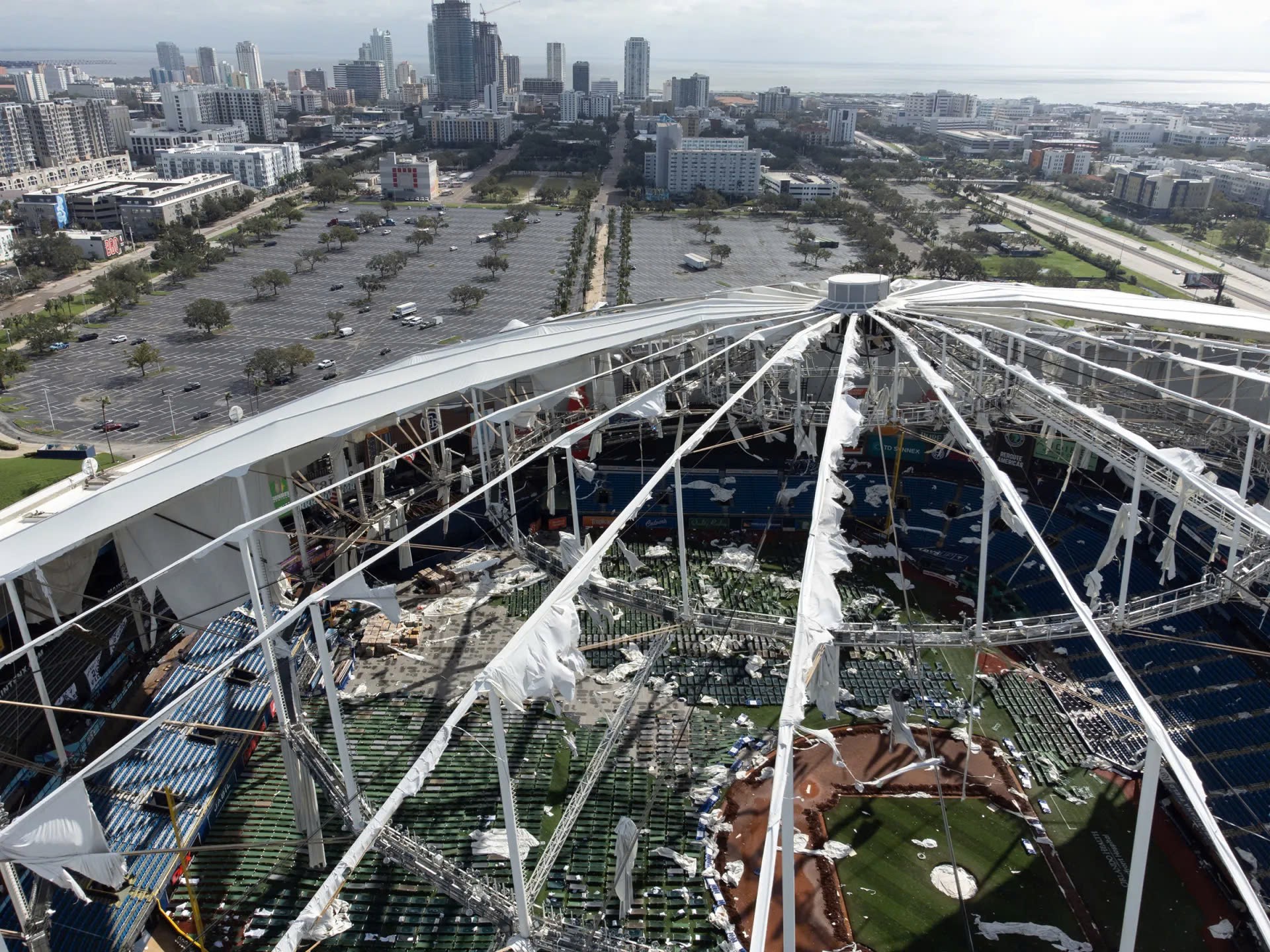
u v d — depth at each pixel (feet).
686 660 337.72
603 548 210.79
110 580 301.22
